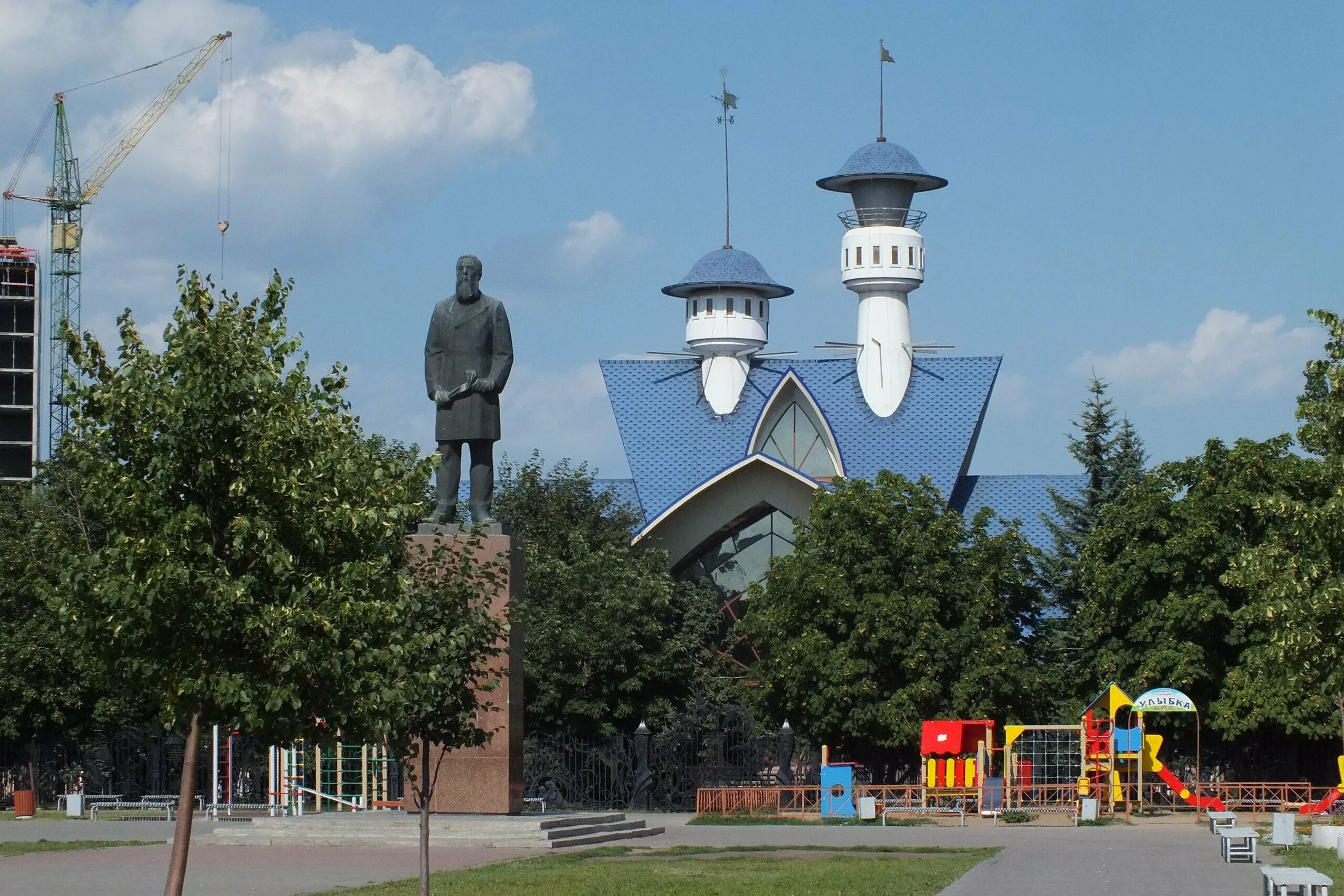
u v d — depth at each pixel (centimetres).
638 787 4994
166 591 1964
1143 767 4903
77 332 2095
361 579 2077
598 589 5881
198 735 2083
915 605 5425
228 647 2073
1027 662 5641
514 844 3509
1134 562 5306
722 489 7025
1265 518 4822
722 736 5241
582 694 5653
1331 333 3153
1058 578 6319
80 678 5166
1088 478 6962
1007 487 7350
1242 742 5581
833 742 5612
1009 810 4553
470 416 3800
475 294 3838
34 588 2083
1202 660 5166
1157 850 3491
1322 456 3609
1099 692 5584
